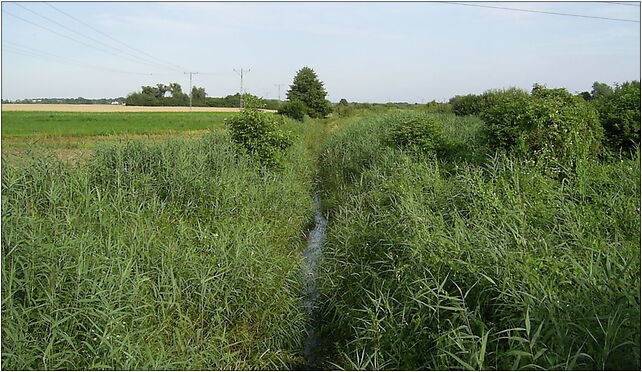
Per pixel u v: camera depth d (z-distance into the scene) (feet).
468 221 20.43
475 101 83.71
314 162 59.41
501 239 17.10
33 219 19.04
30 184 25.84
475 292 15.40
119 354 13.67
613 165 28.04
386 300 16.38
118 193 26.35
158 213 26.25
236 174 33.06
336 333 18.53
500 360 12.92
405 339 15.16
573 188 24.89
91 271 16.02
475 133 44.52
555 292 13.93
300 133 84.79
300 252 27.37
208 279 17.31
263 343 17.19
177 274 18.62
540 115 30.55
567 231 19.38
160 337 15.46
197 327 17.13
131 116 143.74
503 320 14.20
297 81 173.47
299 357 17.35
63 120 119.14
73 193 25.98
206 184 30.30
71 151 50.70
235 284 18.71
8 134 79.00
